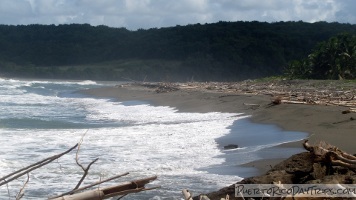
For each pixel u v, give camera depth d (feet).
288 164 30.17
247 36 527.40
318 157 29.40
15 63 542.57
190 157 53.01
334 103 90.12
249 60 487.61
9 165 49.39
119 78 467.11
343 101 94.12
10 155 54.80
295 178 28.91
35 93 206.90
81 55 571.28
